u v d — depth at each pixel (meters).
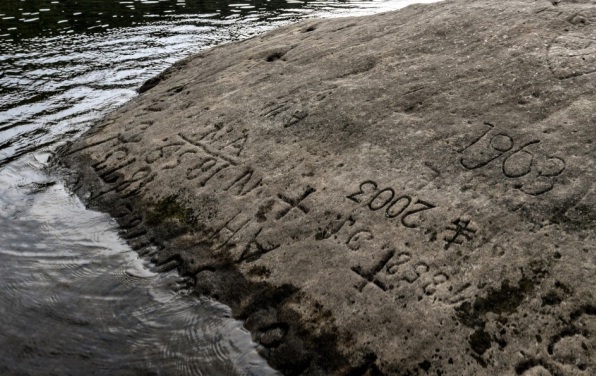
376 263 4.45
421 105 5.80
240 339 4.40
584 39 5.98
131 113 7.95
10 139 8.18
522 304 3.87
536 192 4.51
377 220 4.76
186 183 5.98
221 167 6.00
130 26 15.20
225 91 7.48
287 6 18.45
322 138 5.85
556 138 4.89
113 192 6.36
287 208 5.21
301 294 4.47
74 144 7.59
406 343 3.90
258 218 5.24
